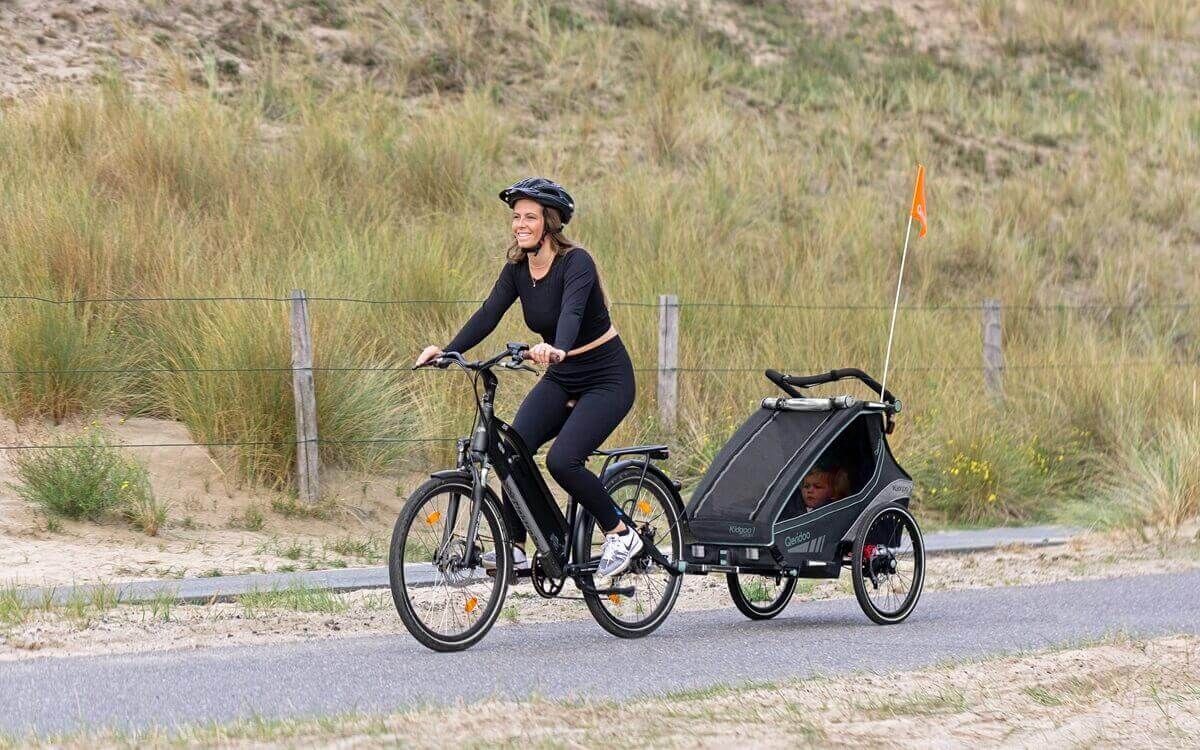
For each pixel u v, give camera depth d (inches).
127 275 1814.7
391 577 974.4
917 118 3344.0
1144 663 936.3
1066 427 2113.7
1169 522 1771.7
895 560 1194.0
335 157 2432.3
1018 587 1379.2
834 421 1169.4
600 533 1087.0
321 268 1927.9
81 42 2726.4
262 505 1594.5
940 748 699.4
